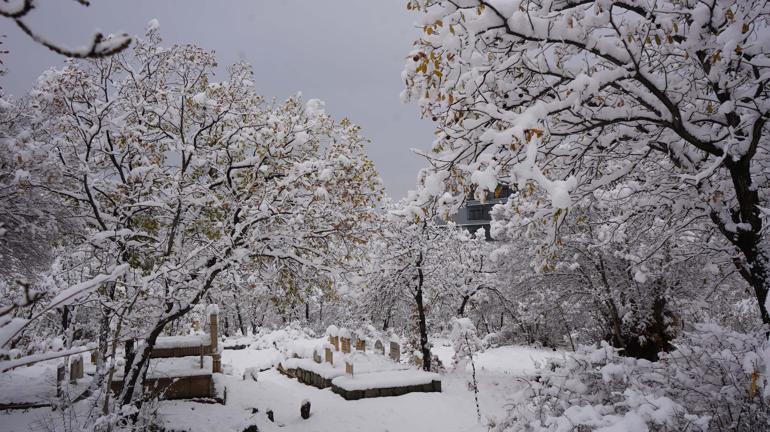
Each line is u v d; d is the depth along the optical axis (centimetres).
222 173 1248
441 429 1324
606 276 2039
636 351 2030
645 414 448
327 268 1270
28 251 1007
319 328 3688
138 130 1156
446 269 2528
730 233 636
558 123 622
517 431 596
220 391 1292
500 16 481
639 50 527
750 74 627
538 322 2814
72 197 1099
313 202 1177
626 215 823
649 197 757
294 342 2383
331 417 1347
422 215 593
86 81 1034
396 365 1845
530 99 607
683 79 622
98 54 174
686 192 716
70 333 873
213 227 1118
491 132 489
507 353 2864
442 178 569
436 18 470
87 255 1020
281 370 2106
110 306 796
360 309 2284
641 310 1912
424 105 543
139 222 1148
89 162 1059
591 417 469
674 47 598
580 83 492
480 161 503
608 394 575
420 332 2280
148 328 947
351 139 1277
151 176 1084
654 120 562
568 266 2059
